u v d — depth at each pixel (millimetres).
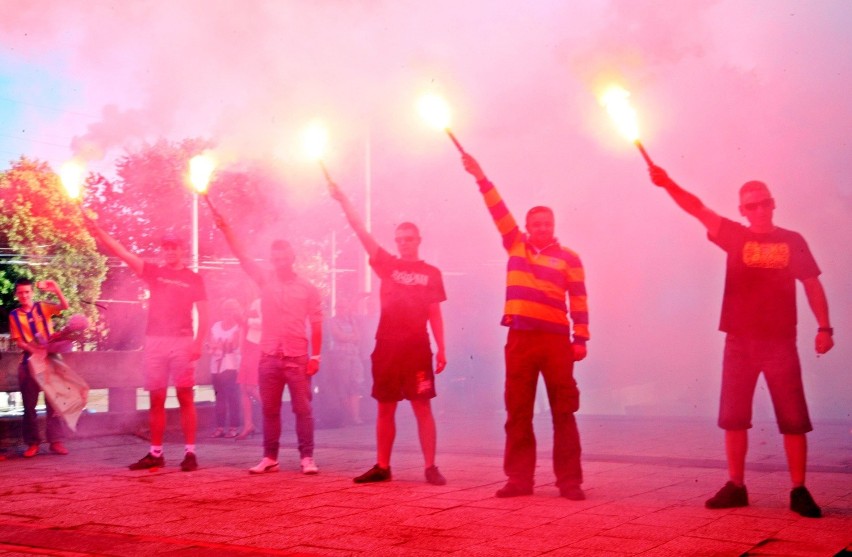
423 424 6156
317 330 6887
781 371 4910
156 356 7039
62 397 8086
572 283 5605
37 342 8008
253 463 7402
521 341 5555
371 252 6332
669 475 6301
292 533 4484
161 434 7117
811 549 3996
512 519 4777
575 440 5434
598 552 3994
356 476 6547
